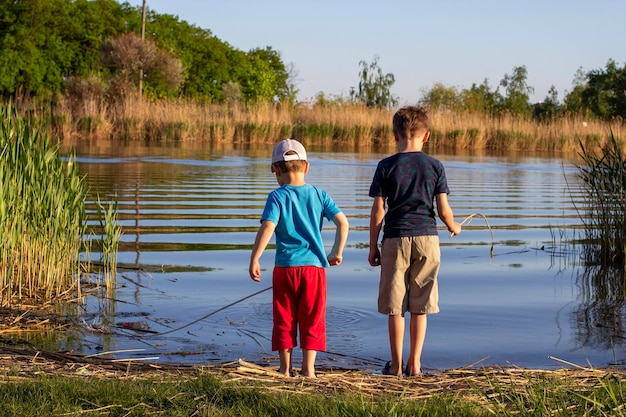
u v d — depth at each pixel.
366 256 9.91
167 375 4.72
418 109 5.73
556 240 11.62
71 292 7.78
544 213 14.55
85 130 36.50
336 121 41.03
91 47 65.62
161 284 8.14
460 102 61.28
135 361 5.36
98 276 8.44
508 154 36.50
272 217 5.20
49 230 7.88
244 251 10.03
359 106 42.41
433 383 4.92
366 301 7.56
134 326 6.57
